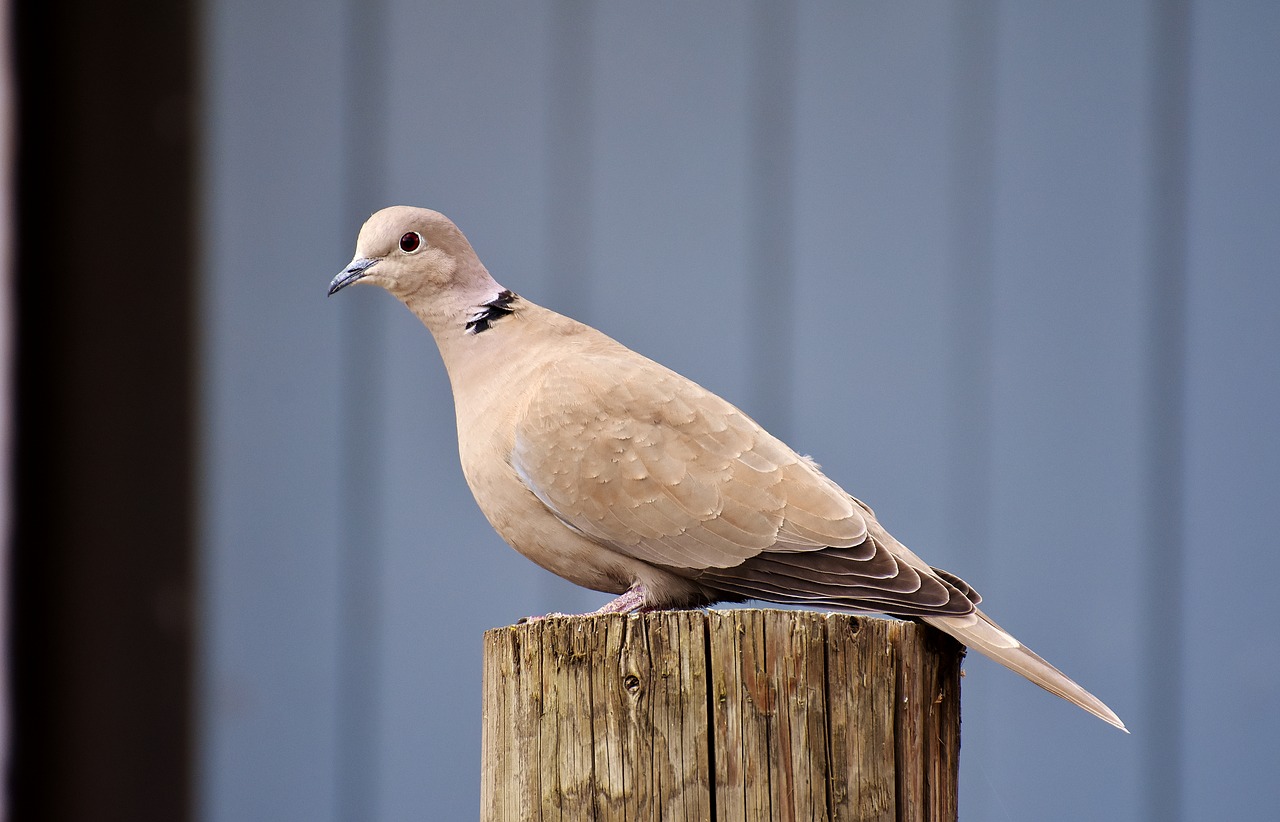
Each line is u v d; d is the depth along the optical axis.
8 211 13.77
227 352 14.23
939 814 8.18
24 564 13.73
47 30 14.01
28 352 13.84
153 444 14.03
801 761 7.45
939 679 8.43
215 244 14.30
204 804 13.84
